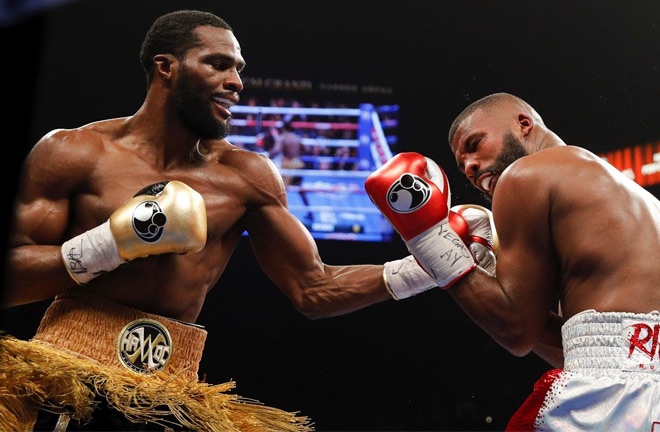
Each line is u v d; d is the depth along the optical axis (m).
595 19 7.01
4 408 1.94
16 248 2.17
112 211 2.29
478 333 7.11
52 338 2.20
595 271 2.08
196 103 2.42
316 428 6.86
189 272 2.38
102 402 2.06
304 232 2.71
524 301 2.13
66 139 2.32
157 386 2.11
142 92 6.84
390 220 2.27
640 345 1.95
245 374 6.90
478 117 2.59
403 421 6.93
